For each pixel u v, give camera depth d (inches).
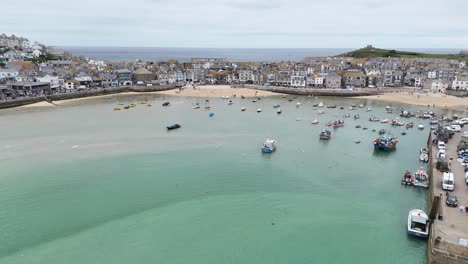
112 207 2188.7
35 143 3479.3
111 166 2851.9
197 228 1963.6
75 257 1720.0
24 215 2091.5
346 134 4010.8
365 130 4227.4
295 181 2591.0
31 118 4712.1
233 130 4111.7
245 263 1672.0
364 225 1989.4
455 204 1961.1
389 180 2632.9
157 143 3503.9
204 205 2218.3
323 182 2581.2
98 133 3895.2
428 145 3503.9
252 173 2733.8
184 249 1777.8
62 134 3836.1
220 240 1852.9
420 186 2490.2
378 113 5315.0
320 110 5319.9
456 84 7145.7
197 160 3011.8
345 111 5452.8
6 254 1742.1
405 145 3602.4
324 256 1721.2
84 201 2263.8
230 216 2087.8
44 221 2030.0
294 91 7278.5
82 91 6619.1
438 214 1852.9
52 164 2886.3
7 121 4495.6
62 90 6737.2
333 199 2308.1
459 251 1537.9
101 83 7672.2
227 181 2576.3
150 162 2947.8
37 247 1798.7
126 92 7372.1
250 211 2146.9
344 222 2021.4
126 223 2010.3
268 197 2326.5
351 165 2950.3
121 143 3494.1
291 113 5275.6
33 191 2391.7
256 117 4938.5
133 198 2308.1
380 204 2242.9
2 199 2274.9
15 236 1889.8
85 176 2645.2
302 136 3878.0
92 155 3117.6
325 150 3358.8
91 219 2053.4
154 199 2294.5
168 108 5629.9
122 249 1781.5
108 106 5743.1
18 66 7509.8
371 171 2815.0
